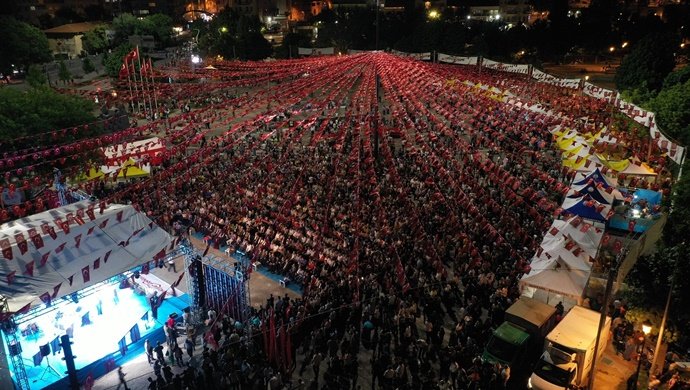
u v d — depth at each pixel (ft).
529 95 178.19
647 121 126.41
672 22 323.16
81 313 78.07
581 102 164.96
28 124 119.34
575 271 72.69
